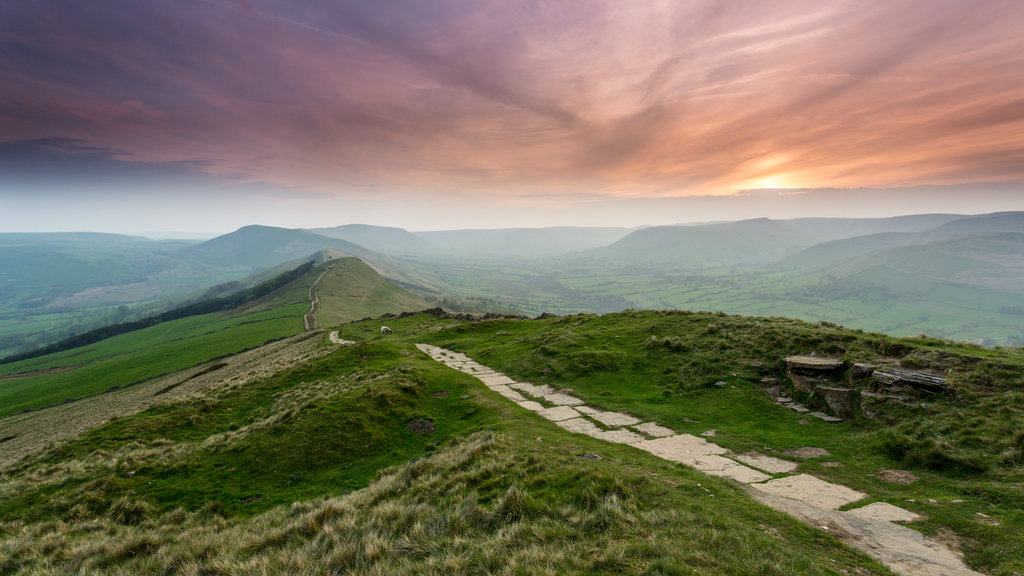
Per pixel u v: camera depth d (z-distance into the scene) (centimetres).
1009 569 874
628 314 4944
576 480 1290
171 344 13375
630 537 957
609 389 2900
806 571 818
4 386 12194
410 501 1427
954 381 1941
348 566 978
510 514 1127
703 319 3934
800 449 1795
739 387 2597
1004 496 1212
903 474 1500
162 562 1205
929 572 873
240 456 2358
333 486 1983
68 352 16538
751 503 1201
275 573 986
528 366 3700
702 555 853
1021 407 1677
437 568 897
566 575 816
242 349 11356
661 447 1883
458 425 2547
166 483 2133
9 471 2733
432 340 6191
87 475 2264
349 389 3288
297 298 19925
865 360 2358
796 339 2880
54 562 1320
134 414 3581
